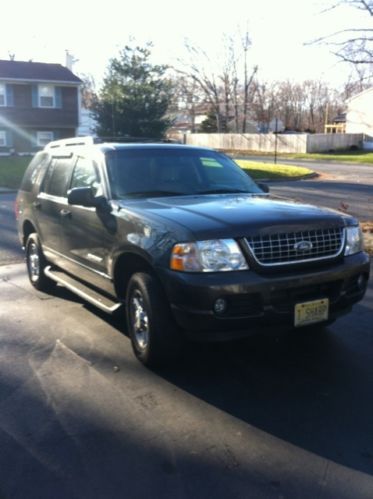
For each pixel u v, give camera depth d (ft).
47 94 122.83
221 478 10.15
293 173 87.81
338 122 209.77
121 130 126.31
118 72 127.44
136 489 9.86
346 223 15.01
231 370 14.89
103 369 14.99
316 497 9.60
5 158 111.96
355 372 14.71
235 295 12.96
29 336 17.60
